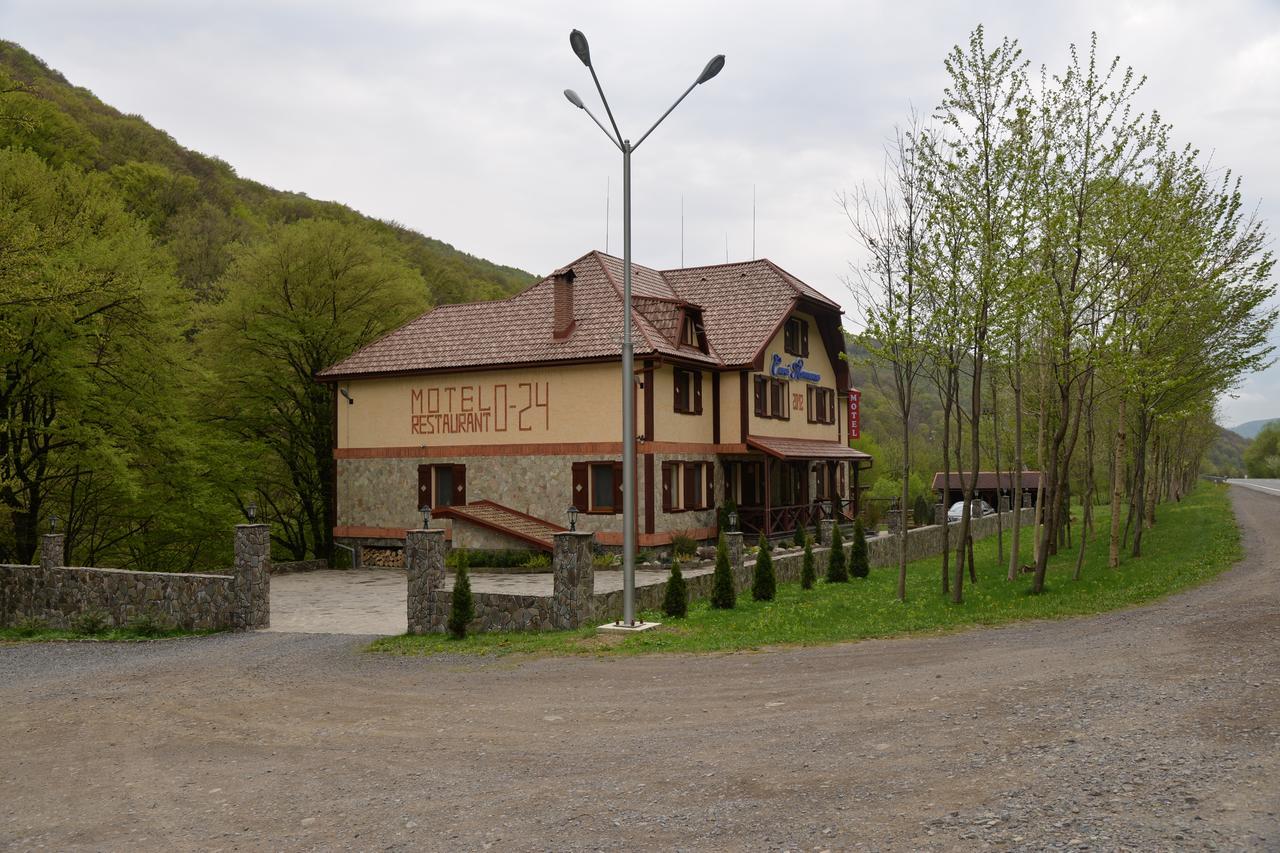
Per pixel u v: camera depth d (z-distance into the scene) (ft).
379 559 111.55
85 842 21.74
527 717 31.55
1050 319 60.29
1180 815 17.61
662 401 100.89
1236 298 68.44
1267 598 46.34
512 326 108.99
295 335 112.37
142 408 89.66
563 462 101.45
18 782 27.27
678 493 103.96
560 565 51.98
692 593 64.69
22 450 90.48
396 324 126.41
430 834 20.54
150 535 104.42
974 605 58.34
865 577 81.56
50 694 41.52
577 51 47.80
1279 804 17.75
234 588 61.62
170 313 89.20
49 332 79.41
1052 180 58.85
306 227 121.49
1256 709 24.50
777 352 117.50
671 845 18.63
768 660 40.22
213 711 35.94
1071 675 30.94
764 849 17.94
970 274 59.62
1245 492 197.57
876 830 18.34
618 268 113.29
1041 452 81.76
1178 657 32.42
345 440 114.01
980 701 28.27
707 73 48.21
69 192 93.61
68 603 68.13
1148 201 58.90
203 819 22.90
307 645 53.62
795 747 25.02
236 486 107.86
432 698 36.14
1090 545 101.55
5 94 86.07
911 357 62.39
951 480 182.91
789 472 122.52
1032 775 20.70
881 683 32.83
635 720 29.99
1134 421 95.50
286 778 26.03
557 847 19.10
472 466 106.42
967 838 17.48
